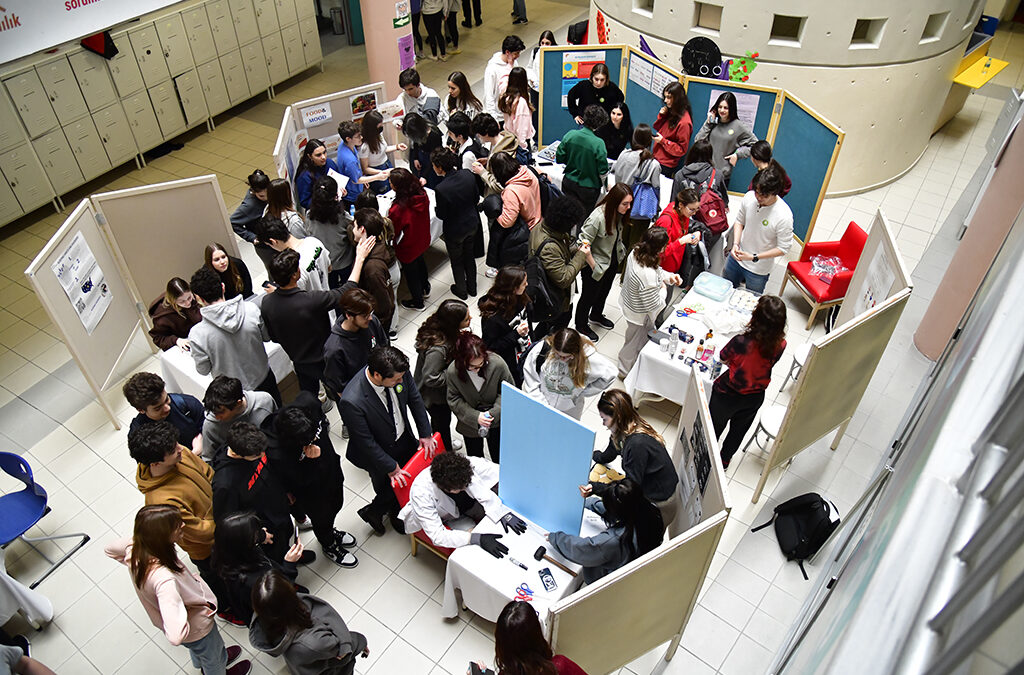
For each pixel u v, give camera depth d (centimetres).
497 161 525
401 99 699
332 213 510
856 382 438
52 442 511
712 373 457
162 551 298
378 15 800
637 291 468
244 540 312
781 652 211
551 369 402
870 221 713
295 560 376
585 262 502
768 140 671
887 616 66
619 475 406
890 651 62
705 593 410
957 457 80
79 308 488
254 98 992
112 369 526
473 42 1101
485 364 382
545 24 1160
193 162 853
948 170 793
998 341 96
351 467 488
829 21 650
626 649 347
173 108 849
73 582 423
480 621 399
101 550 440
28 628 402
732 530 442
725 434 498
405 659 380
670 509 395
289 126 627
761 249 529
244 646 386
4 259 704
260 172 542
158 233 554
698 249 550
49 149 732
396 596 410
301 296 421
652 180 568
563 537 344
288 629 286
